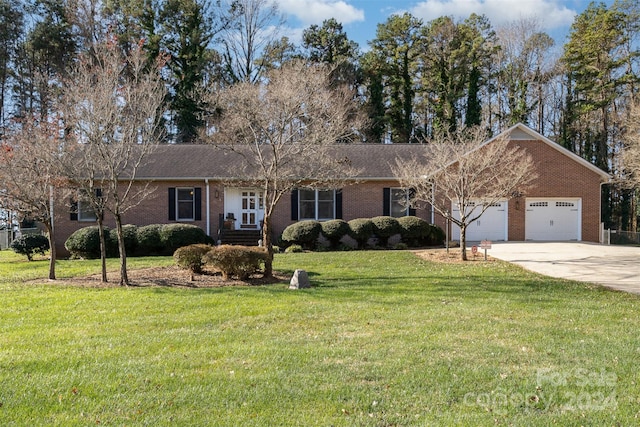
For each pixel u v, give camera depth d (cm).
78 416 420
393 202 2278
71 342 656
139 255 1930
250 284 1183
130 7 3288
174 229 1925
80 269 1473
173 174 2200
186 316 815
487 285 1140
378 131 3831
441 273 1340
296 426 402
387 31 4169
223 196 2242
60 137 1341
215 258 1198
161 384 493
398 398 459
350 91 3434
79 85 1247
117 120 1196
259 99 1377
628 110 3067
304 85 1367
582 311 854
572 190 2292
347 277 1274
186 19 3547
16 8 3397
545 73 4019
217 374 522
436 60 4184
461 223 1658
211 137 2017
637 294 1047
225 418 416
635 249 1959
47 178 1246
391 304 912
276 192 1398
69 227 2173
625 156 2417
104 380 505
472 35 4153
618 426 402
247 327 740
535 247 2019
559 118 4100
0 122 3256
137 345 639
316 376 515
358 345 635
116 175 1194
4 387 486
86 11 3016
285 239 2062
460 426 401
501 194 1661
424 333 695
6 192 1300
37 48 3300
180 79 3384
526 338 668
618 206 3666
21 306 906
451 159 1923
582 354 594
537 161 2286
